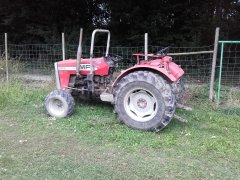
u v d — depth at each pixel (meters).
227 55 11.62
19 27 14.82
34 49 13.45
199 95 7.79
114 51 12.81
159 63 5.88
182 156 4.67
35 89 8.33
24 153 4.70
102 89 6.46
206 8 13.95
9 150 4.80
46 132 5.49
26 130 5.58
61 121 6.00
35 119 6.12
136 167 4.32
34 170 4.21
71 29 14.13
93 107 6.83
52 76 9.79
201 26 13.38
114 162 4.46
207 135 5.48
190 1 13.70
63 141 5.13
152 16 13.41
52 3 14.49
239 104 7.31
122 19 13.66
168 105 5.35
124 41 13.55
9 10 14.66
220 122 6.15
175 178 4.07
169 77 5.51
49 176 4.07
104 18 14.75
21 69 10.79
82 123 5.86
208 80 9.94
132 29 13.66
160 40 13.34
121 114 5.68
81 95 6.78
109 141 5.14
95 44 13.53
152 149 4.88
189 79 10.16
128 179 4.02
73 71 6.67
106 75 6.41
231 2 14.10
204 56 11.38
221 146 4.99
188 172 4.22
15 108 6.82
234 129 5.82
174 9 13.48
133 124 5.59
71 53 12.71
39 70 11.25
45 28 14.47
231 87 8.83
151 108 5.58
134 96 5.64
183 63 11.33
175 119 6.22
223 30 13.30
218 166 4.41
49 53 12.88
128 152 4.77
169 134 5.45
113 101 5.91
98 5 14.77
